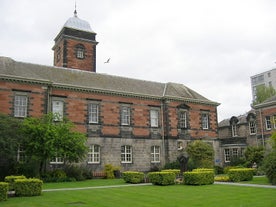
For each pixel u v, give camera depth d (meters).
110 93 39.75
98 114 38.62
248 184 25.45
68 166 34.78
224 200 16.94
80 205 16.02
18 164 30.58
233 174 28.84
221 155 53.03
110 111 39.56
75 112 36.94
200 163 40.97
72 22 50.28
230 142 52.47
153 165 41.66
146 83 46.53
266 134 45.97
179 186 25.09
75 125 36.56
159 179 26.36
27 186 19.78
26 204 16.41
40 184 20.19
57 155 29.83
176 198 18.08
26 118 31.05
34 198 18.73
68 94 36.84
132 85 44.09
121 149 39.62
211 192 20.55
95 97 38.72
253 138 51.56
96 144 37.72
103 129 38.56
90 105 38.38
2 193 17.70
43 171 32.78
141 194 20.12
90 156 37.19
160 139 43.00
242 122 55.31
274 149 28.91
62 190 22.92
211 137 47.44
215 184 26.02
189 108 45.88
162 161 42.53
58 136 29.50
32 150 29.36
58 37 51.22
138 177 29.16
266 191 20.47
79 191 22.22
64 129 30.67
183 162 36.72
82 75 40.78
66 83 37.28
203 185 25.36
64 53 48.00
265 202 16.02
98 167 37.28
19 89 33.38
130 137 40.50
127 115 41.03
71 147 30.45
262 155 41.00
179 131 44.06
